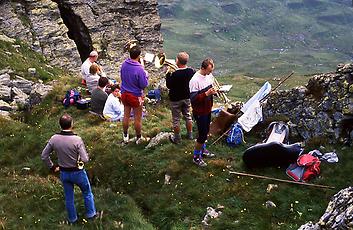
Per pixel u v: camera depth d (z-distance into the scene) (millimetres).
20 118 22234
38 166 16719
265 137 16531
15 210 12500
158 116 20562
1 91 24547
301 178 13500
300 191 13016
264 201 12828
